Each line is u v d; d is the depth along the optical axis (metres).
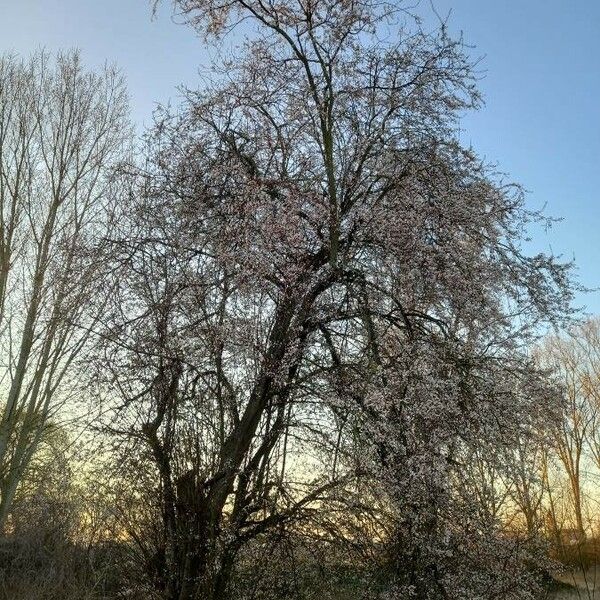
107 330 8.17
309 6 8.48
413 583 7.39
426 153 8.72
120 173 8.99
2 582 10.61
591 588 15.35
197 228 8.66
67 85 17.91
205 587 7.09
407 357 7.59
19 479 15.05
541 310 8.65
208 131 8.88
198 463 7.52
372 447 7.29
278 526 7.37
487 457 7.84
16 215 16.47
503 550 8.02
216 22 8.54
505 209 8.65
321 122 8.60
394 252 8.07
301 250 8.01
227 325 7.72
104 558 9.23
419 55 8.76
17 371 15.36
